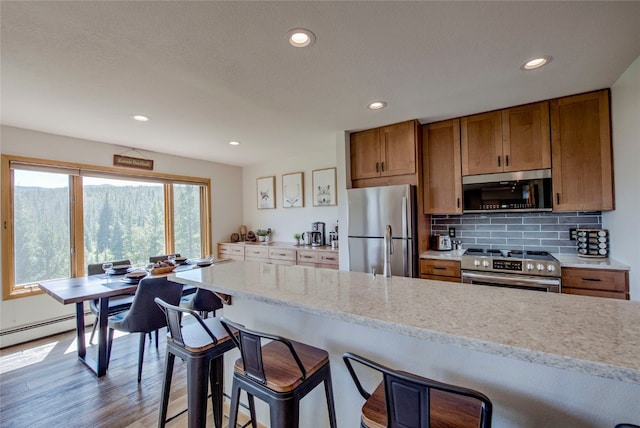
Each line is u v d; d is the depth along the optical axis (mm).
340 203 3385
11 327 2955
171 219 4453
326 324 1405
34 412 1897
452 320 939
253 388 1131
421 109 2705
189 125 3049
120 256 3881
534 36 1604
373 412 914
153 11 1357
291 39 1604
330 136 3562
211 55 1751
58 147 3312
